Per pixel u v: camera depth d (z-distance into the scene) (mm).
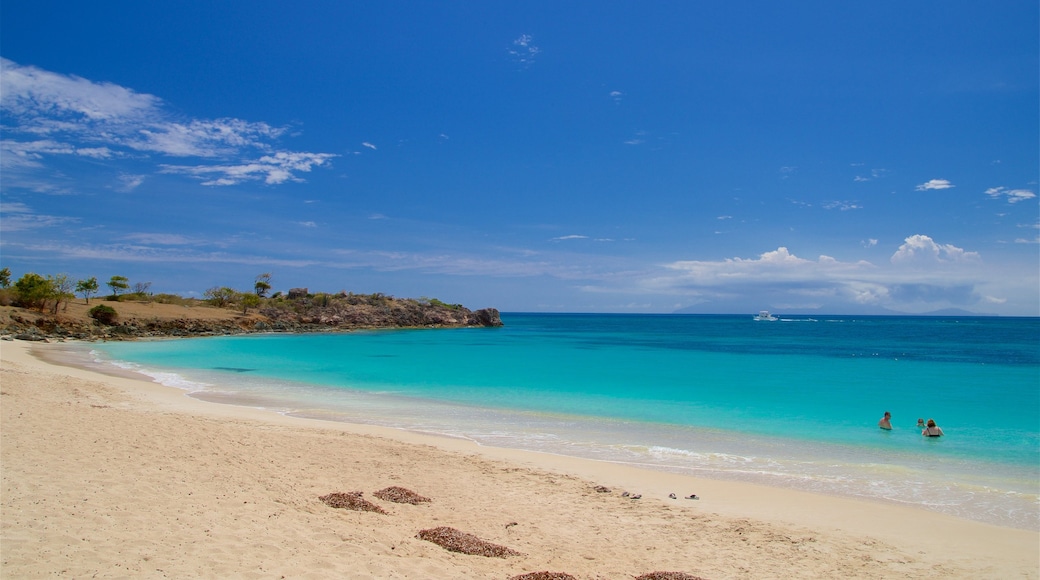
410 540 8508
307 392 28125
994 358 51812
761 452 16719
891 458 16094
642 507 11461
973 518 11352
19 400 17375
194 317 81312
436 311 133500
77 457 11047
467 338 87000
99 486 9180
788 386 32031
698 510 11406
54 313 62250
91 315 66438
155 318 73625
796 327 150250
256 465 12320
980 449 17203
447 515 10320
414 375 36688
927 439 18562
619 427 20297
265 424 18219
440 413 22781
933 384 32938
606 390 30141
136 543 6891
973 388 31344
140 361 41375
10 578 5617
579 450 16766
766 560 8828
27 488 8617
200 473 10992
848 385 32531
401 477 12750
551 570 7910
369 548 7766
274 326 93375
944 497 12633
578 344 73062
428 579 6906
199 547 7008
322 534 8109
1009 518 11352
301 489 10875
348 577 6598
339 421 20484
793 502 12086
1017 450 17094
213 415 19703
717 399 26953
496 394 28422
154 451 12398
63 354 43219
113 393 23484
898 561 8961
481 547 8438
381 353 55188
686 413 23203
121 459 11312
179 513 8258
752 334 105938
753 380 34781
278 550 7215
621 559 8609
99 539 6887
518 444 17422
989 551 9469
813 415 22875
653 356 53844
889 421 20266
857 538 9984
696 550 9164
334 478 12094
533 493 12141
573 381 34031
